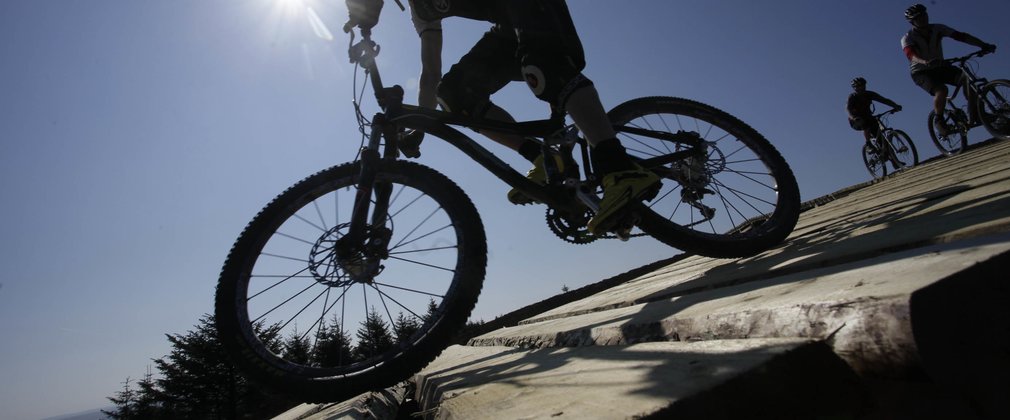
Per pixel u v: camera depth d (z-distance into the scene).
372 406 1.67
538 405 0.79
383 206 1.94
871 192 3.72
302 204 1.89
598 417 0.63
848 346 0.67
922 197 2.02
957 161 3.99
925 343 0.58
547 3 1.84
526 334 2.01
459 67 2.08
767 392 0.62
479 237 1.79
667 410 0.59
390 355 1.70
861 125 7.80
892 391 0.65
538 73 1.83
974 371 0.59
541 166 2.12
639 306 1.66
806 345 0.68
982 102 5.45
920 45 6.05
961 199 1.53
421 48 2.28
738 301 1.05
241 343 1.71
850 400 0.64
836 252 1.30
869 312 0.65
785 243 2.11
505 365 1.46
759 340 0.78
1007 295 0.65
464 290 1.72
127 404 34.38
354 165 1.95
